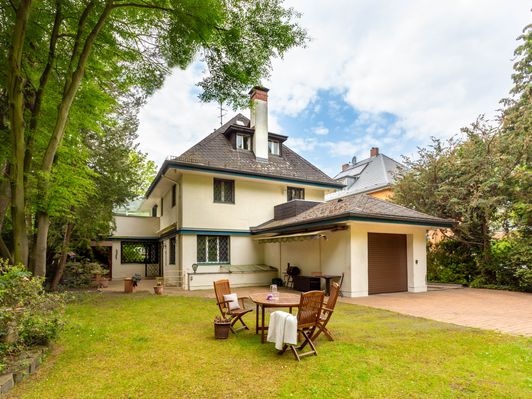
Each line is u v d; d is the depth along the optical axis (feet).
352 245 46.75
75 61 35.68
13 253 28.04
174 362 19.72
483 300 42.91
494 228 57.16
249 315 34.09
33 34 32.32
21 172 28.91
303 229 53.57
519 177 51.55
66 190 38.40
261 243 66.85
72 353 21.44
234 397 15.14
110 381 16.99
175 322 30.37
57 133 32.14
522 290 51.67
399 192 70.18
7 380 15.85
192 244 60.39
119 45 37.06
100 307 38.24
